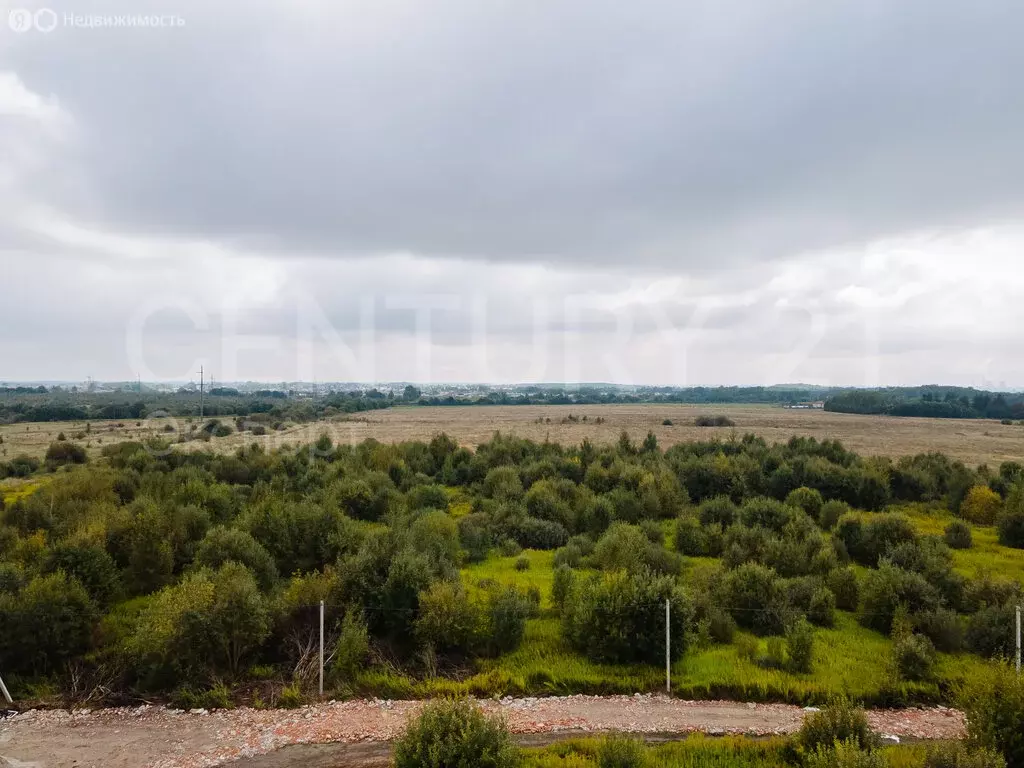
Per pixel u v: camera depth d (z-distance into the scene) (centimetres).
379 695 1498
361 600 1783
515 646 1731
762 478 4253
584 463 4809
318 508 2644
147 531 2228
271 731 1328
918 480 4306
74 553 1958
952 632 1789
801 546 2625
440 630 1673
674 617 1658
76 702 1451
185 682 1502
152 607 1667
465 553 2731
